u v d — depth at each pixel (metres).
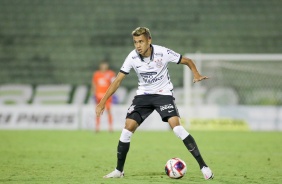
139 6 102.94
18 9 103.12
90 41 98.31
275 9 102.56
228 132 68.62
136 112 26.94
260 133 66.94
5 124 73.94
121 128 72.94
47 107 74.25
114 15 101.75
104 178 27.36
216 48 96.38
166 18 100.81
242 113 72.19
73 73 92.94
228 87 79.81
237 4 103.19
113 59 94.94
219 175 29.48
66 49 96.88
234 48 96.62
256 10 102.31
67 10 103.00
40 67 94.12
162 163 35.84
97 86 67.69
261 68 81.88
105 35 99.06
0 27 100.62
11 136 59.97
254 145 50.69
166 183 25.48
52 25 101.19
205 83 77.50
